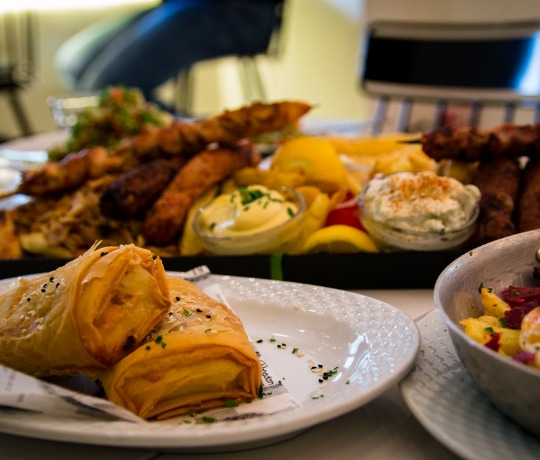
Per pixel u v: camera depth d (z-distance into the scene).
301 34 3.84
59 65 3.72
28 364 0.65
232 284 0.91
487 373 0.55
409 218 0.95
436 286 0.64
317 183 1.12
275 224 1.00
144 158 1.19
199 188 1.11
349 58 3.67
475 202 0.95
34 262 1.06
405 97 2.02
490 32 1.87
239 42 3.11
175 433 0.54
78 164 1.16
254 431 0.54
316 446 0.61
